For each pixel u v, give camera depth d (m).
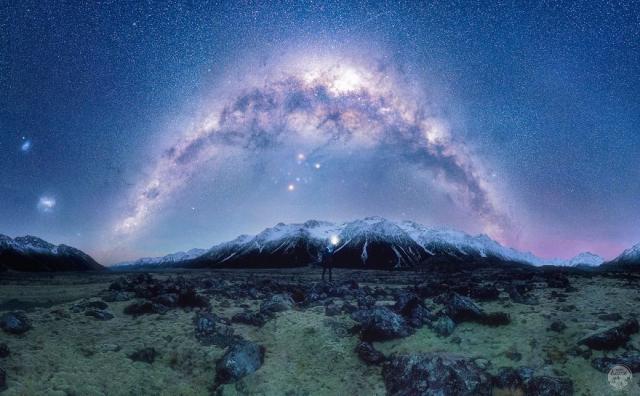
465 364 12.08
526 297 19.30
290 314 18.33
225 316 18.08
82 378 11.99
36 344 13.59
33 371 11.91
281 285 25.81
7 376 11.34
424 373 11.97
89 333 15.18
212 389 12.86
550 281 23.56
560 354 12.54
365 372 13.44
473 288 20.19
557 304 17.47
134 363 13.38
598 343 12.42
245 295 22.84
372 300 20.05
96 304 18.42
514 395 11.34
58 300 20.19
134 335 15.40
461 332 15.02
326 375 13.42
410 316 16.72
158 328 16.20
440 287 22.77
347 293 22.73
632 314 15.09
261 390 12.58
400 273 46.53
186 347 14.68
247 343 14.29
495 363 12.68
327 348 14.87
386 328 15.22
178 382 12.95
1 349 12.37
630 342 12.63
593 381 11.15
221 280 29.09
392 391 12.13
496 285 23.81
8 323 14.34
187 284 24.78
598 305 16.84
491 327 15.08
